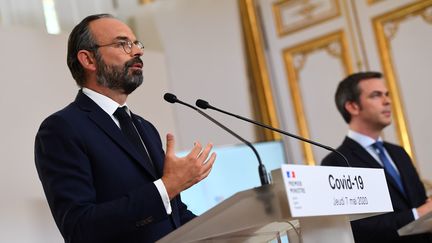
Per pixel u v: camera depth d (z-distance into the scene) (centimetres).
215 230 336
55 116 431
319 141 1110
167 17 1198
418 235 666
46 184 410
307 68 1131
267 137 1141
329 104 1105
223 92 1162
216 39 1180
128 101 927
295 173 320
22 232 737
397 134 1037
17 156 762
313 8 1131
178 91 1166
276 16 1162
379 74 766
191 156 387
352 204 356
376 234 666
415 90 1030
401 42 1048
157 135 495
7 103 773
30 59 816
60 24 1038
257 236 404
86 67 469
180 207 477
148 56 990
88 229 376
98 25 477
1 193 734
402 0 1050
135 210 375
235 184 955
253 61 1166
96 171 420
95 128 436
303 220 359
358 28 1086
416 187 720
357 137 745
